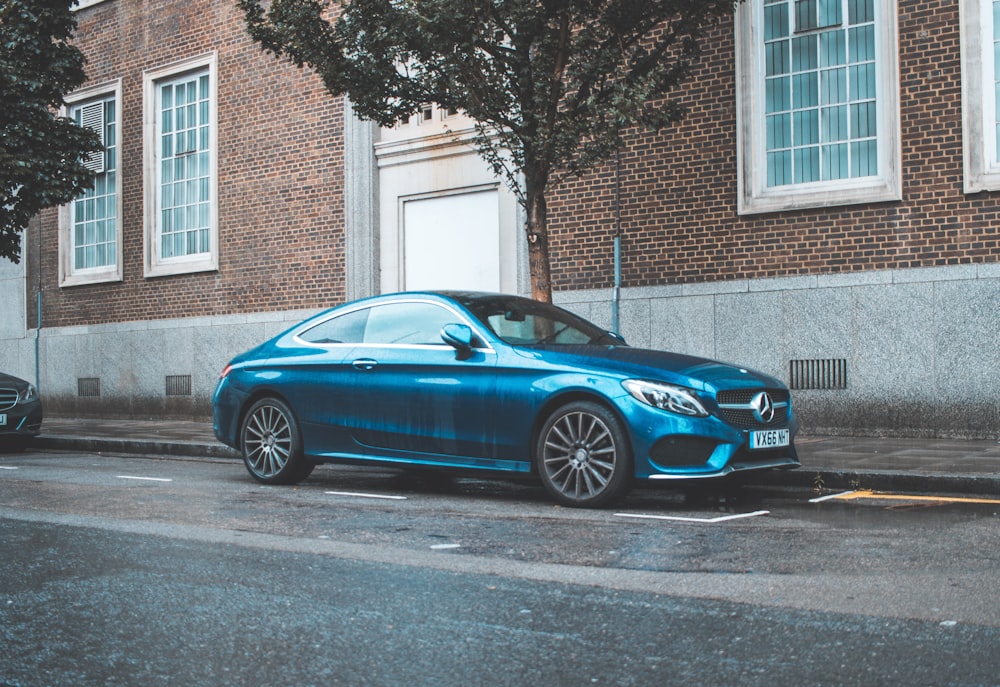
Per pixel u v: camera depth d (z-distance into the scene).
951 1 11.09
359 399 8.12
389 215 15.74
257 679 3.34
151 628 3.96
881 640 3.67
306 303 16.47
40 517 6.68
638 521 6.39
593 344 7.87
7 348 20.78
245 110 17.25
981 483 7.46
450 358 7.70
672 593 4.41
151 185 18.64
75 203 20.08
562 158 10.11
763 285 12.03
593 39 10.27
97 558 5.28
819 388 11.66
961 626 3.84
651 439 6.75
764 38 12.30
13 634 3.90
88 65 19.70
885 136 11.51
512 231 14.34
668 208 12.73
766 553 5.27
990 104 10.89
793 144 12.11
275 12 10.85
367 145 15.81
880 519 6.38
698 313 12.45
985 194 10.84
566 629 3.86
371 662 3.49
